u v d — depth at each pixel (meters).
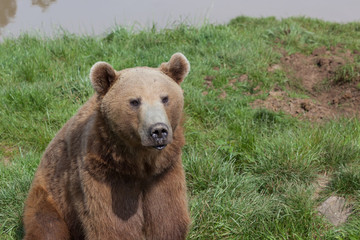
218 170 10.05
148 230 7.47
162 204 7.36
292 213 8.72
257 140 11.18
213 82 14.29
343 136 11.16
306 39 17.81
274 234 8.51
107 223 7.08
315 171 10.32
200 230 8.62
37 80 14.06
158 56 15.41
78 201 7.31
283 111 13.16
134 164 6.94
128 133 6.59
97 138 6.93
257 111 12.67
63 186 7.79
